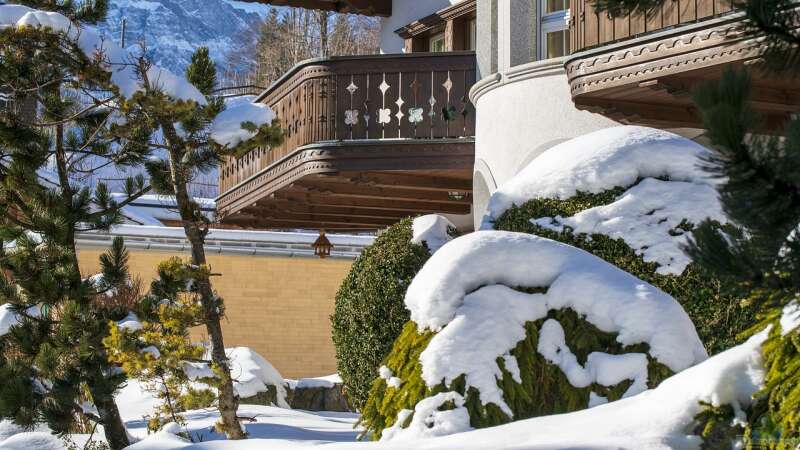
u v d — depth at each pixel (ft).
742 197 11.01
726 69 11.16
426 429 18.48
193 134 31.35
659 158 25.61
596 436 15.55
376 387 20.22
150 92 29.63
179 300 31.83
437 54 46.93
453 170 46.09
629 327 18.81
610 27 32.45
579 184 25.73
